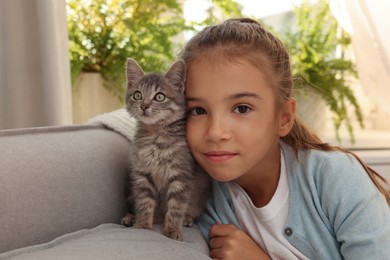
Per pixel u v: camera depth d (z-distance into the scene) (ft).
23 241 2.93
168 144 4.07
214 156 3.47
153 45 6.64
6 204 2.83
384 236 3.27
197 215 4.25
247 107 3.46
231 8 6.87
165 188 4.17
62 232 3.23
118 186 3.94
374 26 6.70
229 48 3.52
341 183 3.51
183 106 3.93
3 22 5.79
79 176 3.45
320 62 6.79
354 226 3.36
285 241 3.72
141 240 2.96
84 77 6.61
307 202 3.67
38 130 3.68
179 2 7.29
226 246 3.60
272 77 3.62
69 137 3.78
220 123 3.40
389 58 6.73
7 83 5.93
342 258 3.59
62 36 5.97
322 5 6.97
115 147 4.10
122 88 6.55
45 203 3.10
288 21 7.39
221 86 3.40
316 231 3.64
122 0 6.77
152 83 4.14
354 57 6.95
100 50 6.66
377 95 7.04
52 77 5.76
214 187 4.27
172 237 3.60
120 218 3.96
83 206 3.43
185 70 3.80
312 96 6.88
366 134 8.18
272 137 3.69
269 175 3.98
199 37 3.84
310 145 3.97
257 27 3.98
